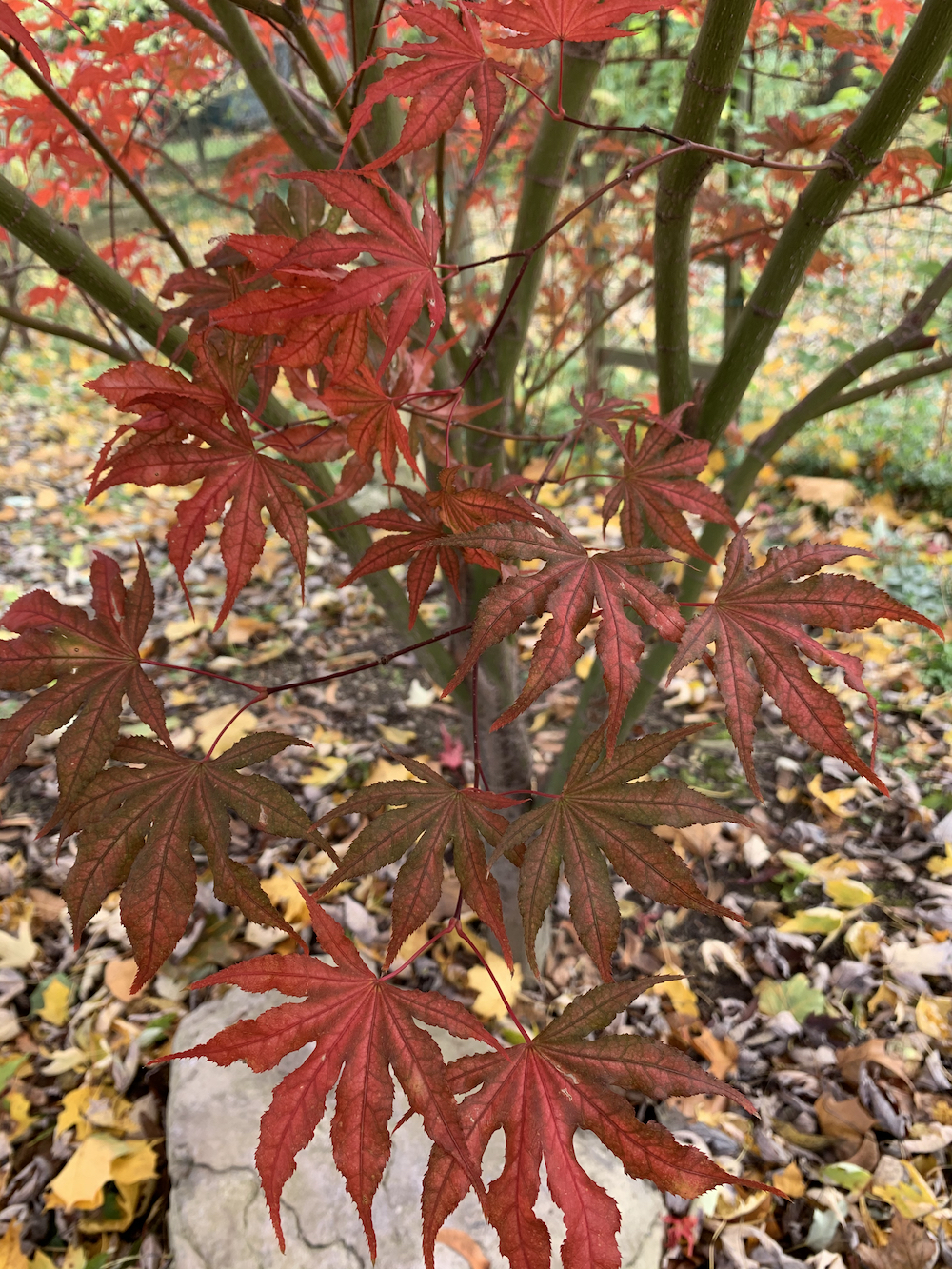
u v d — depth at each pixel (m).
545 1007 0.69
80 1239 0.56
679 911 0.77
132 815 0.25
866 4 0.62
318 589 1.27
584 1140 0.55
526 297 0.44
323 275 0.24
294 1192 0.51
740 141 1.07
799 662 0.25
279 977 0.23
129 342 0.41
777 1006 0.68
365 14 0.37
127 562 1.34
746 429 1.43
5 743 0.26
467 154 0.94
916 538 1.20
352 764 0.93
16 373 1.93
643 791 0.25
